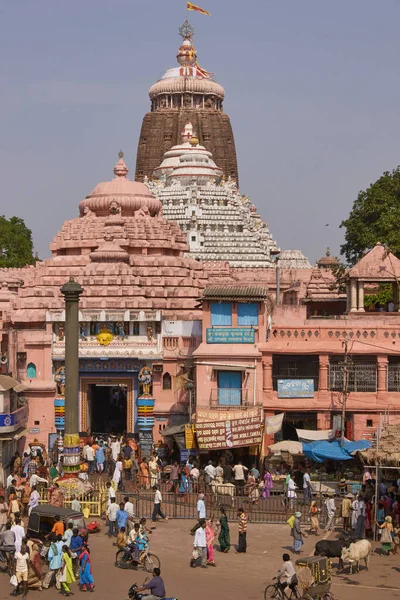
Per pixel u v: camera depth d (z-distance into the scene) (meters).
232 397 61.91
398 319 67.50
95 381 68.19
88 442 63.50
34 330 68.50
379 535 47.44
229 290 62.69
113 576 41.06
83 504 50.38
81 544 40.56
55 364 67.94
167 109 163.38
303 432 59.50
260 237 116.62
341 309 92.06
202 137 161.00
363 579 41.44
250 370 61.62
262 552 45.06
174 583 40.28
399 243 96.62
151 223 83.94
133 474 58.44
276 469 58.72
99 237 81.81
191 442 59.00
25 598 38.19
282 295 92.44
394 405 60.81
